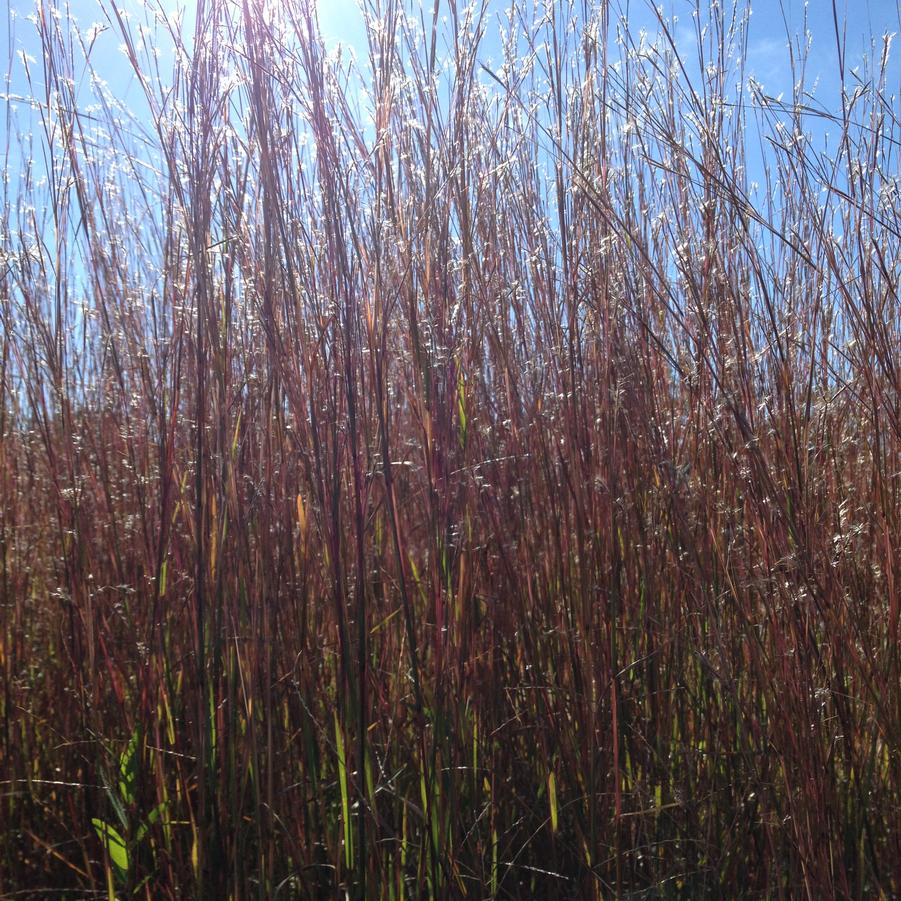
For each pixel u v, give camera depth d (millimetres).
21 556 1475
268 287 1161
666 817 1279
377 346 1166
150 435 1307
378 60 1188
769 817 1180
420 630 1258
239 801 1128
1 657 1328
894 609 1222
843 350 1322
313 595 1237
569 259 1274
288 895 1187
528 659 1298
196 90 1153
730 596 1266
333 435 1127
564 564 1265
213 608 1153
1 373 1431
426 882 1172
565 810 1264
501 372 1349
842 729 1222
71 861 1297
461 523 1199
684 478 1210
